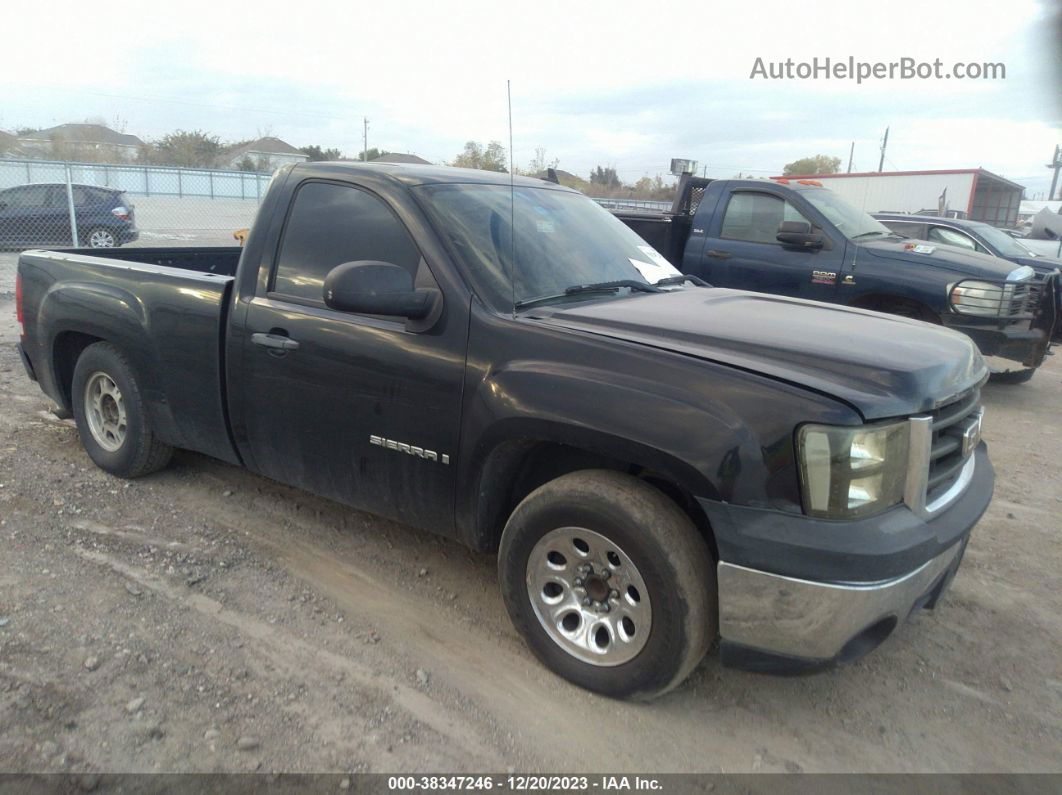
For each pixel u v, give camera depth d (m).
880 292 7.34
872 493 2.51
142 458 4.42
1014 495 5.16
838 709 2.95
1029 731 2.88
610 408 2.69
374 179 3.49
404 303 3.04
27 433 5.26
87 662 2.91
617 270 3.79
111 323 4.24
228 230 21.11
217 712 2.72
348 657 3.08
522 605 3.04
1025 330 7.15
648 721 2.82
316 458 3.57
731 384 2.60
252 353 3.66
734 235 8.12
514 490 3.19
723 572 2.55
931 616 3.62
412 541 4.05
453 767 2.56
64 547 3.76
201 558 3.75
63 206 15.66
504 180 3.97
